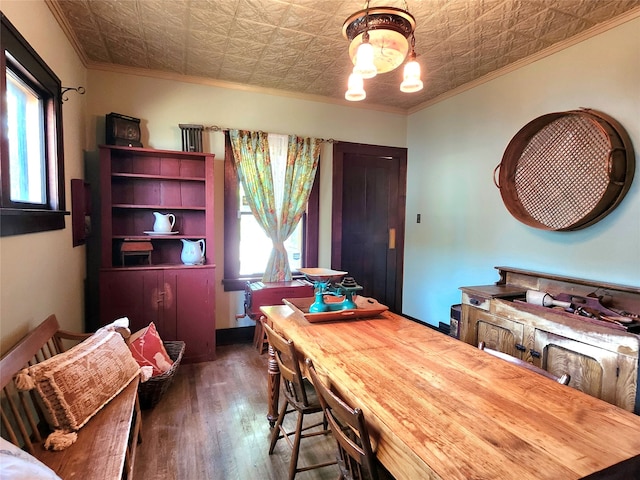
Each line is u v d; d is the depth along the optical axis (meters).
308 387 2.06
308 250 3.97
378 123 4.22
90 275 3.14
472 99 3.41
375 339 1.74
